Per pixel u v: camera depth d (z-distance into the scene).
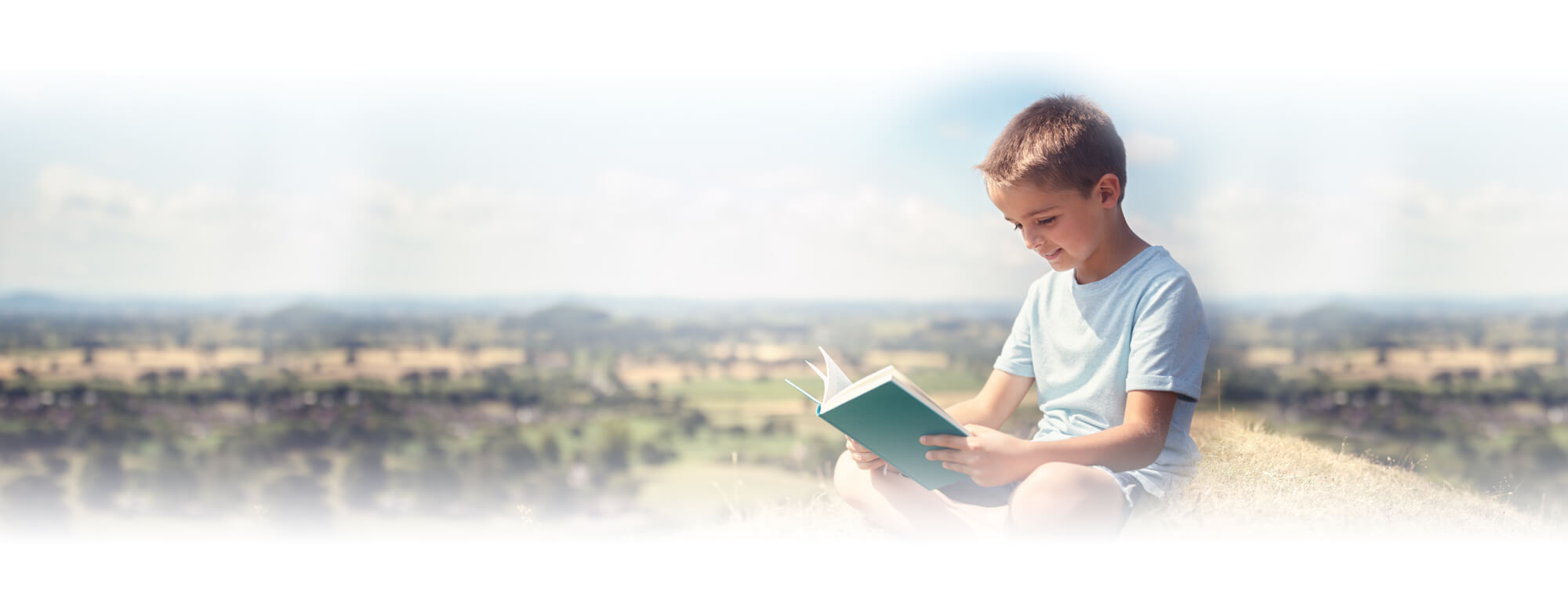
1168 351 1.60
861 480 1.92
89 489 39.72
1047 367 1.87
